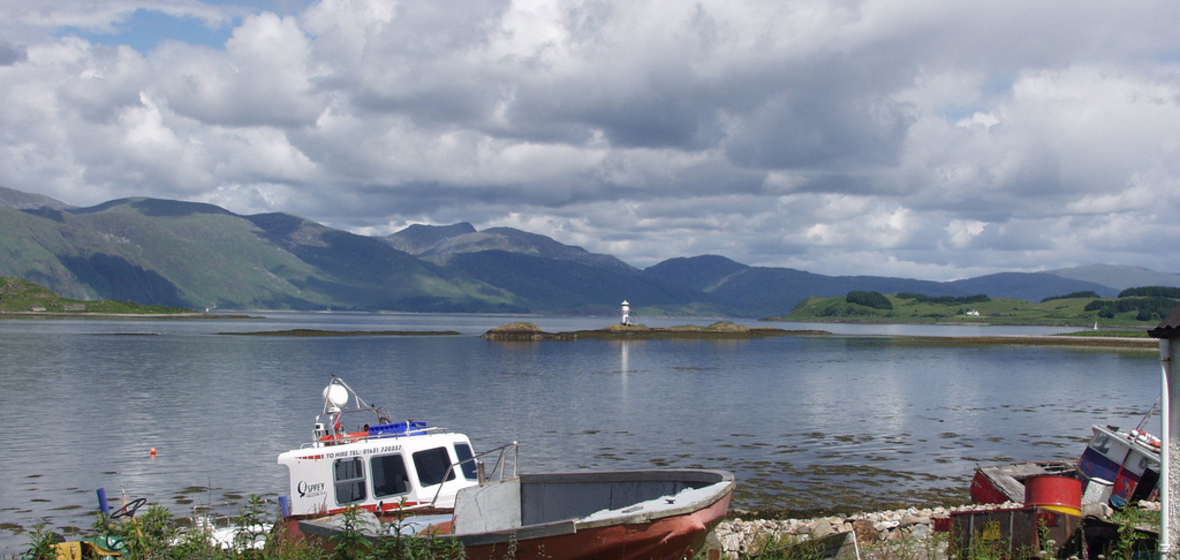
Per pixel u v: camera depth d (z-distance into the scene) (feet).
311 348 374.63
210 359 292.81
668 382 219.41
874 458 107.65
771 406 166.09
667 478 43.62
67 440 120.88
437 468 55.72
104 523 44.88
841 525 62.49
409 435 58.39
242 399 172.76
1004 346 459.73
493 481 46.98
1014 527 47.52
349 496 53.06
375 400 172.86
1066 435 129.29
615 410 157.89
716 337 547.08
